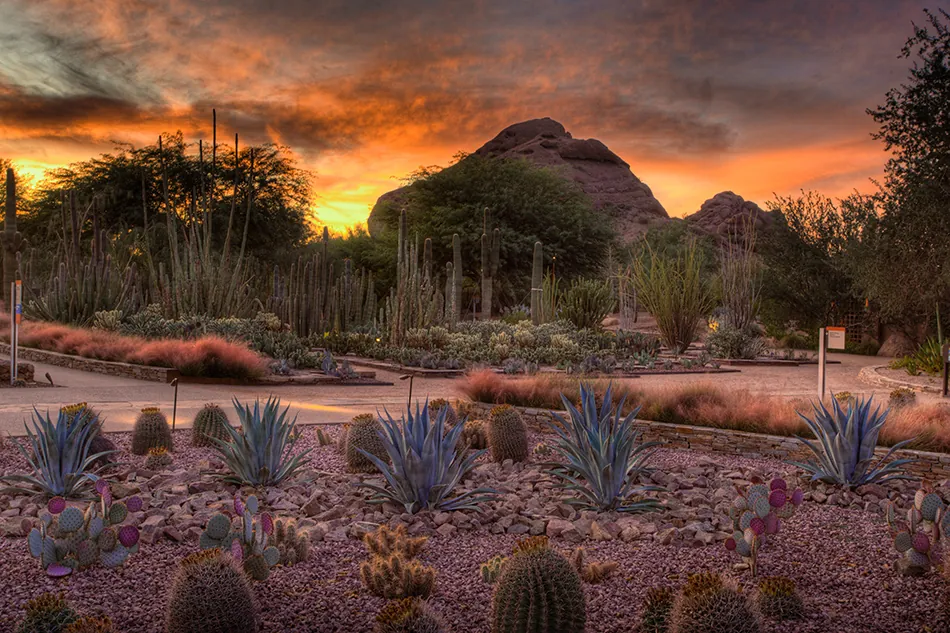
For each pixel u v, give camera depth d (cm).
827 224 3888
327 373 1948
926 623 450
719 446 988
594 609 464
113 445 858
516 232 5431
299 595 485
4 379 1575
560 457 938
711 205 10444
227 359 1780
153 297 3031
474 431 992
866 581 518
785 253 3938
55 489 695
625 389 1177
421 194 5712
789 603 457
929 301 2792
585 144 12875
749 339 3003
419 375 2131
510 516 659
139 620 441
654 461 924
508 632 389
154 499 689
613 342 2811
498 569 510
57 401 1329
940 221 2392
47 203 4962
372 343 2636
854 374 2484
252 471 742
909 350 3378
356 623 443
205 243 2834
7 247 2869
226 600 405
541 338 2709
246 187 5012
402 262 2619
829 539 614
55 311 2686
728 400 1098
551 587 389
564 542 607
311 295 2875
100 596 477
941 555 525
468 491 697
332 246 5991
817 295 3856
